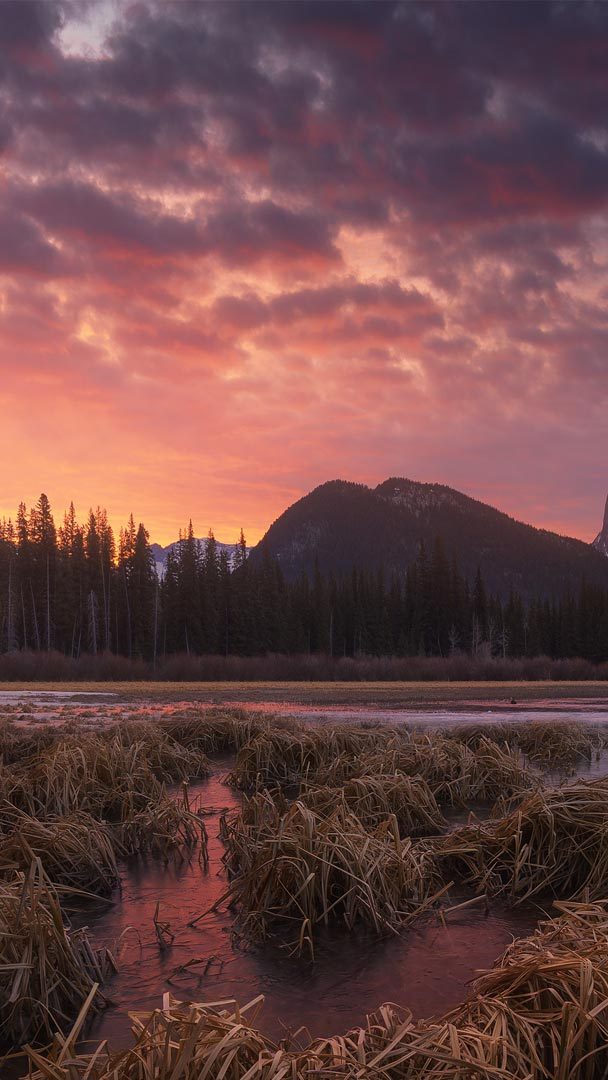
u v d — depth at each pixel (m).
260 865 5.75
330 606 108.81
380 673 54.09
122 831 7.77
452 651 97.50
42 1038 3.90
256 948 5.05
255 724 15.48
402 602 114.81
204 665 51.03
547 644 109.69
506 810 8.59
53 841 6.50
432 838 7.39
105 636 88.19
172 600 87.69
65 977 4.25
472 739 14.91
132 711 21.72
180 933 5.34
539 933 4.38
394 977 4.56
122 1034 3.86
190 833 7.93
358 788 8.23
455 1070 2.87
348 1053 3.13
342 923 5.54
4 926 4.33
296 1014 4.05
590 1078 3.12
